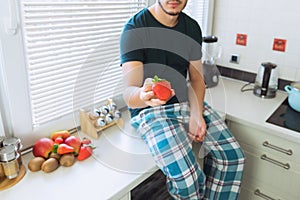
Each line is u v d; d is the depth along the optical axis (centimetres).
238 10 194
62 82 124
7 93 108
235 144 132
